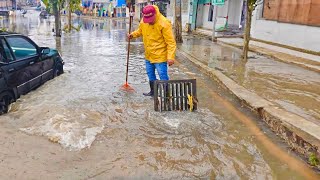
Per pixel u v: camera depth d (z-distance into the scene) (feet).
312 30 42.78
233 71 30.63
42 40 57.62
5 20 140.05
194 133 16.34
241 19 75.31
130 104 20.65
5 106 18.89
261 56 41.01
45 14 171.12
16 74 20.49
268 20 54.19
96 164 13.05
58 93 22.68
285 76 28.96
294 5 46.70
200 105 20.81
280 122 16.31
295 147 14.64
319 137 14.24
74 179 11.97
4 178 11.89
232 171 12.76
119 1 172.55
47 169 12.60
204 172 12.65
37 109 19.01
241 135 16.17
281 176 12.44
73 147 14.44
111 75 28.86
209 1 84.07
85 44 53.01
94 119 17.74
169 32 20.03
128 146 14.71
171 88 19.53
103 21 145.38
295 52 42.19
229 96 22.91
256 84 25.70
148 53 21.27
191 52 44.39
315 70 31.58
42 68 24.80
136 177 12.23
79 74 28.99
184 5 95.76
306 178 12.31
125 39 63.00
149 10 19.71
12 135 15.49
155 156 13.82
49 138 15.20
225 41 56.18
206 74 30.68
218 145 15.02
